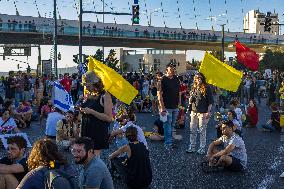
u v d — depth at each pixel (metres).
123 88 7.26
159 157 10.05
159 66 95.75
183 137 13.34
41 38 82.50
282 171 8.74
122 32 95.69
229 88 9.93
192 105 10.38
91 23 92.19
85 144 4.58
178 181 7.84
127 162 7.30
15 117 15.52
